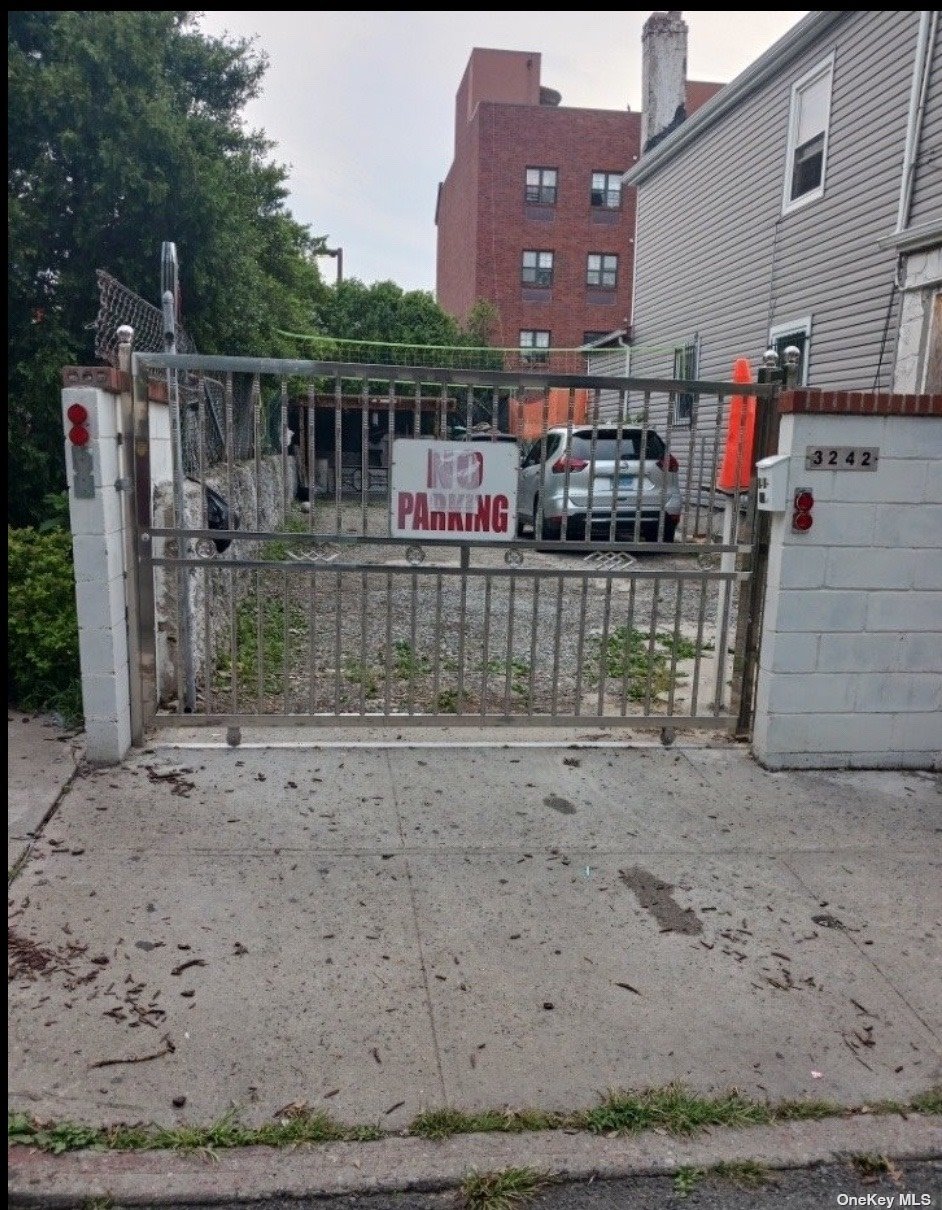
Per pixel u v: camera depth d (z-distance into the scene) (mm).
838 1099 2594
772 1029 2854
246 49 11219
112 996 2836
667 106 22578
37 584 5078
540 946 3209
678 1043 2775
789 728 4766
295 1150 2344
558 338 34062
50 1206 2193
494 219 33406
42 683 5055
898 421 4566
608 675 6422
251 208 11750
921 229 9609
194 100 11125
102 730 4418
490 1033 2775
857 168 11516
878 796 4523
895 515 4645
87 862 3572
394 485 4562
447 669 6398
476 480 4594
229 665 6105
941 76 9953
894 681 4793
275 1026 2750
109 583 4312
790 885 3682
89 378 4156
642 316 18875
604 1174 2350
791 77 12984
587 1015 2875
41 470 7434
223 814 4016
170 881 3473
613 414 20109
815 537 4605
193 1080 2535
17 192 7953
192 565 4613
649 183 18297
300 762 4625
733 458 5008
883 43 10945
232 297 9609
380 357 28141
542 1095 2551
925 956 3248
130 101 8125
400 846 3834
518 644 7234
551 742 5043
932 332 9922
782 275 13445
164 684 5176
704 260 15984
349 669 6289
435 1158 2348
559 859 3799
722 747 5051
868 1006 2979
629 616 4879
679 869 3768
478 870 3682
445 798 4301
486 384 4523
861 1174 2396
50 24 7844
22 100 7629
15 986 2857
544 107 33031
